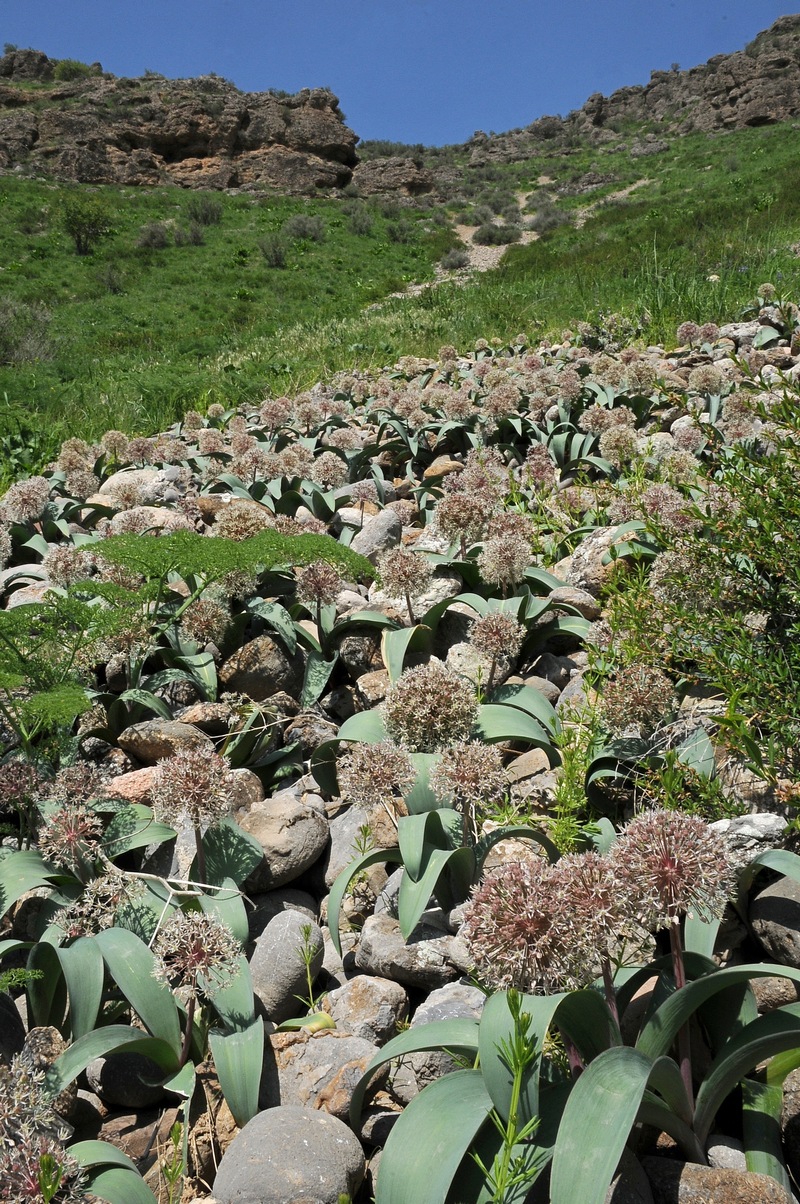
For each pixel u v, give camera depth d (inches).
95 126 2518.5
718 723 95.3
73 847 106.1
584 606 160.1
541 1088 69.6
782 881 89.7
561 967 67.3
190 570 153.6
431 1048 74.2
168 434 432.8
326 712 158.9
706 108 3270.2
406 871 98.5
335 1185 73.6
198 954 84.8
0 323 847.7
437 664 126.5
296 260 1818.4
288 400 366.6
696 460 202.1
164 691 160.6
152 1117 89.5
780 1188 65.4
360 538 215.5
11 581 208.5
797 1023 66.1
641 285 535.2
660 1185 67.7
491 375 331.3
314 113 2738.7
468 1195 65.8
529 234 2134.6
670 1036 68.1
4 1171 69.2
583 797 109.3
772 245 642.8
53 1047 88.7
